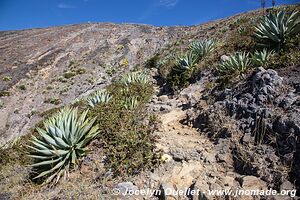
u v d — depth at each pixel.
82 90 29.88
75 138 6.06
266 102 5.50
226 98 6.69
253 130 5.14
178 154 5.39
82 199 4.76
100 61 37.31
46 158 5.96
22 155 7.64
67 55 40.50
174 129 6.73
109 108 7.81
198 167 4.97
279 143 4.59
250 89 6.12
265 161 4.48
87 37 47.50
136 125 6.87
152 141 5.96
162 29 46.25
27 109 27.06
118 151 5.74
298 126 4.43
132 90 10.59
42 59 39.16
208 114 6.33
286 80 5.87
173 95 9.98
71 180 5.54
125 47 40.75
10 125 24.44
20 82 33.00
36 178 5.98
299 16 8.85
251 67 7.90
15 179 6.27
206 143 5.65
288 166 4.22
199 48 11.98
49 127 6.12
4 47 46.97
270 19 8.68
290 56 6.99
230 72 8.14
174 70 11.41
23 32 58.34
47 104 27.72
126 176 5.20
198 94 8.54
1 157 7.92
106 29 51.47
